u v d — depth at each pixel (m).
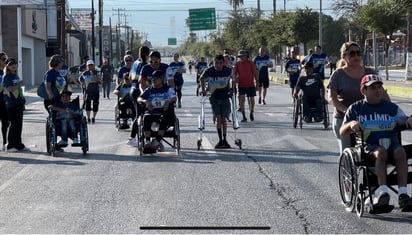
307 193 9.56
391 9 31.17
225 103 14.33
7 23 48.69
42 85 13.91
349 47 8.99
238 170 11.55
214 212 8.41
